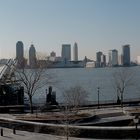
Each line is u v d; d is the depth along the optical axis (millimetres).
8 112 65688
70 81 193250
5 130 49156
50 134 46000
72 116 54344
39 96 110438
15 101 80375
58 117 54125
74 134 44125
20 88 81938
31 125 47938
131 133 41969
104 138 42656
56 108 69125
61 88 137750
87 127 43781
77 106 62312
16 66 102562
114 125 56000
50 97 79062
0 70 91000
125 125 57031
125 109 65688
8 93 80125
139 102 82688
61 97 109125
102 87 153750
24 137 44312
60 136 44719
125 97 119562
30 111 65438
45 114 57750
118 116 60625
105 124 54844
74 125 48875
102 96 122000
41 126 46969
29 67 94625
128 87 151000
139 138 41781
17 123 49406
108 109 68438
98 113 61812
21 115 58750
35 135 45469
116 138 42344
